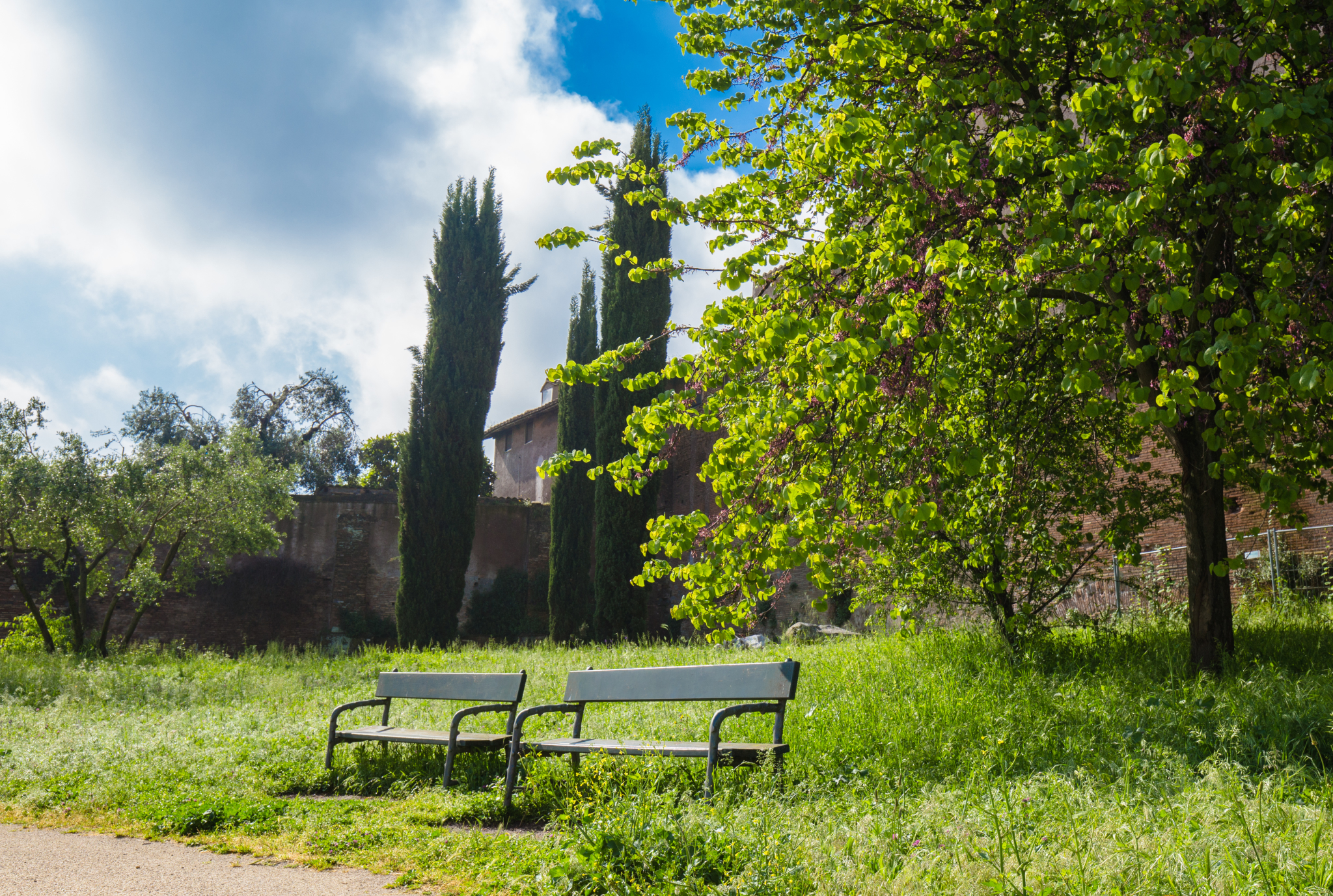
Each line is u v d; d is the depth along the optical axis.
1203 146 4.46
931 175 4.40
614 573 23.22
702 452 26.88
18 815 5.48
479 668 12.93
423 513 24.05
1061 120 5.30
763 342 4.40
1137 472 8.45
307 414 43.62
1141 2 4.36
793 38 6.63
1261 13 4.75
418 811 5.10
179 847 4.57
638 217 24.33
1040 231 4.43
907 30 5.64
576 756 5.62
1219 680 6.12
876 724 5.76
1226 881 2.77
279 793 6.14
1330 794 3.64
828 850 3.41
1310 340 4.63
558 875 3.39
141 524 19.89
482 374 25.39
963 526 7.25
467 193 26.33
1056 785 4.14
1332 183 4.44
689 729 6.59
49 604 22.48
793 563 4.69
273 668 15.42
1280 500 4.79
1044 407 7.18
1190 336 4.39
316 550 26.58
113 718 10.05
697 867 3.29
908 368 4.54
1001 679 6.74
